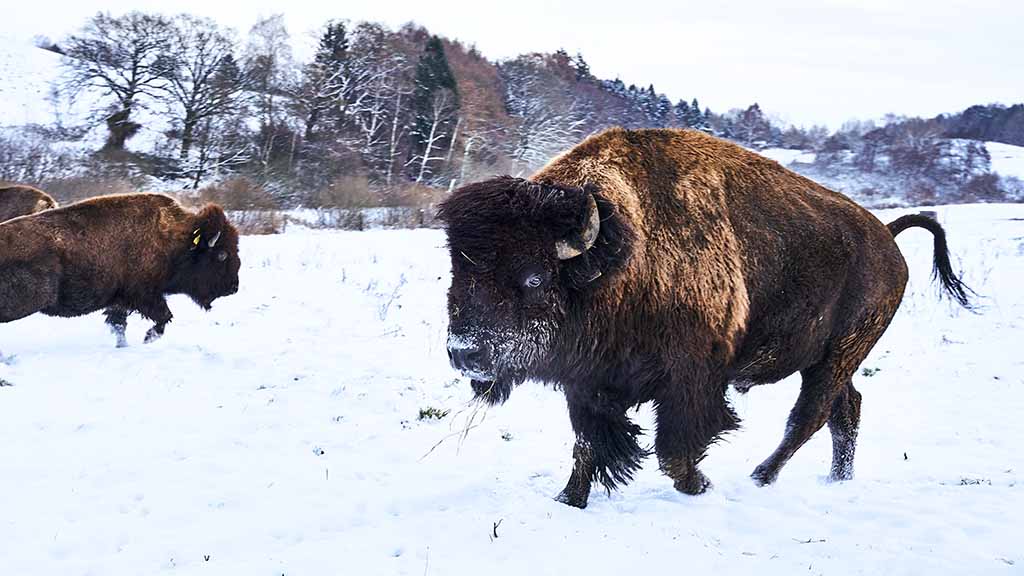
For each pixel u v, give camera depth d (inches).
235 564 159.9
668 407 187.2
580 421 192.4
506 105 2140.7
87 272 340.8
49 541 172.4
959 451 243.1
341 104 2032.5
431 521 181.3
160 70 1819.6
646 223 184.7
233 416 261.6
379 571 156.1
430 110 2012.8
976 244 800.9
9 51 2384.4
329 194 1489.9
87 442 233.3
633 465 192.9
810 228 210.1
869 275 222.7
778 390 316.8
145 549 168.4
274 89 1957.4
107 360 324.8
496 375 170.7
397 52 2208.4
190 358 331.9
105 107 1838.1
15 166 1413.6
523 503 193.9
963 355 370.0
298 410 270.2
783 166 224.8
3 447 227.3
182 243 362.3
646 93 2276.1
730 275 190.9
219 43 1856.5
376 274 557.9
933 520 184.2
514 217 166.4
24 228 330.3
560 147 1982.0
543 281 167.8
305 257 628.7
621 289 177.3
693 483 197.3
